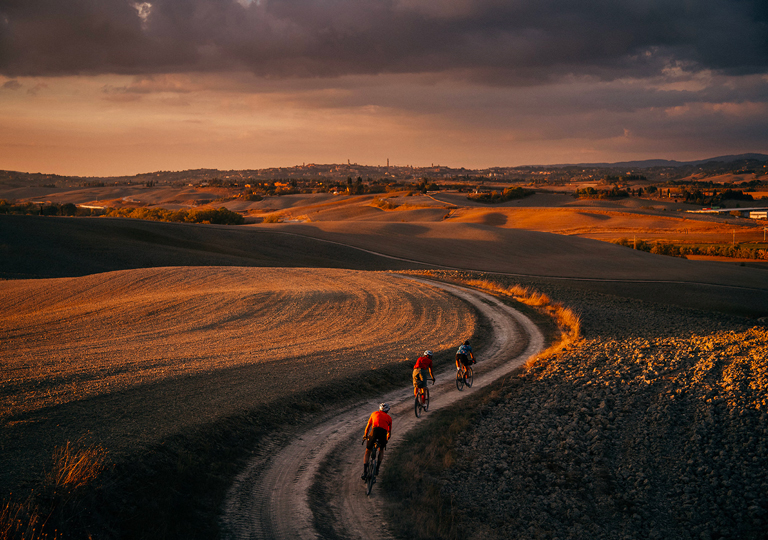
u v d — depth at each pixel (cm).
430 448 1305
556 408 1577
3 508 761
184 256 6400
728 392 1430
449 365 2208
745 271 7700
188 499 964
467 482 1159
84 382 1470
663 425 1329
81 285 3931
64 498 823
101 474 920
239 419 1327
